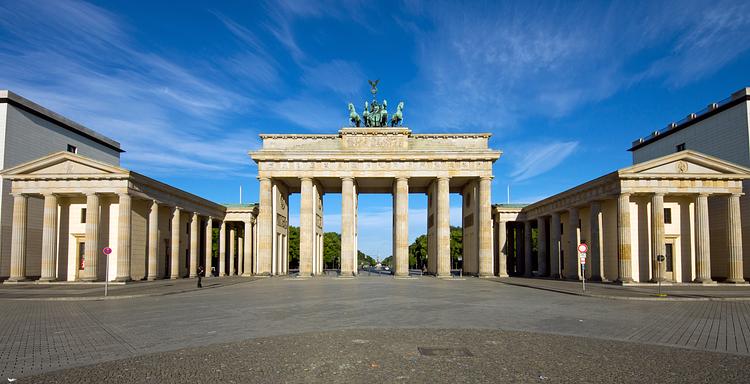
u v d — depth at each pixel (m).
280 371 15.13
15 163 72.56
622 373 15.08
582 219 82.62
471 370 15.30
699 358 17.31
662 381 14.25
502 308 33.16
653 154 92.94
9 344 20.20
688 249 68.81
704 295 44.19
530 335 21.81
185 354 17.72
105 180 66.44
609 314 30.23
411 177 85.62
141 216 73.94
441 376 14.57
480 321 26.47
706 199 65.19
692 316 29.41
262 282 67.88
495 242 112.06
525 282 67.69
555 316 28.98
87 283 63.06
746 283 63.59
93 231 66.19
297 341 20.09
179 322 26.08
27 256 73.38
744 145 70.12
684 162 65.19
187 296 43.56
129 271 66.75
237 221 103.88
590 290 50.38
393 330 23.02
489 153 84.12
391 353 17.72
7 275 71.44
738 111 71.50
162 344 19.81
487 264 83.94
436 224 87.00
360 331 22.70
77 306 35.38
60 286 57.78
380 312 30.42
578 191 76.50
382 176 85.31
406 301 37.84
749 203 70.31
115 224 70.62
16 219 66.75
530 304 36.16
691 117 81.25
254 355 17.44
